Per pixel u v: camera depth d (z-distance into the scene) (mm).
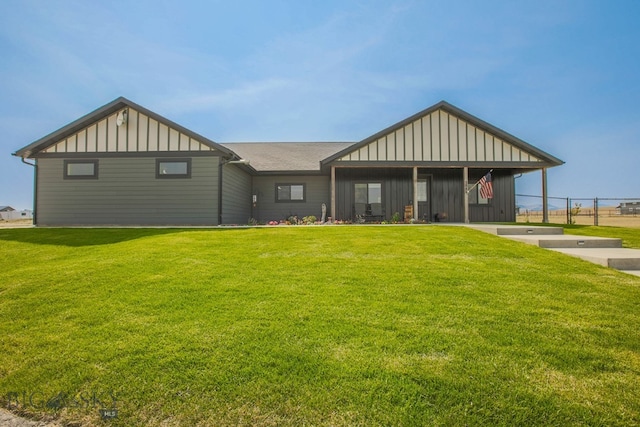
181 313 3557
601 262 5793
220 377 2412
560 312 3609
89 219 12273
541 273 5164
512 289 4367
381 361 2586
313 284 4500
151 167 12250
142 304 3826
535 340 2951
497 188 15352
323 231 9445
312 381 2344
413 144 12984
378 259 5973
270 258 6012
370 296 4039
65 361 2689
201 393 2258
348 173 15422
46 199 12391
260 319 3377
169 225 12133
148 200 12211
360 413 2045
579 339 2982
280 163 16484
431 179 15281
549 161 13195
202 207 12125
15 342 3021
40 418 2125
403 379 2352
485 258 6117
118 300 3963
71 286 4465
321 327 3182
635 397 2180
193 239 7965
